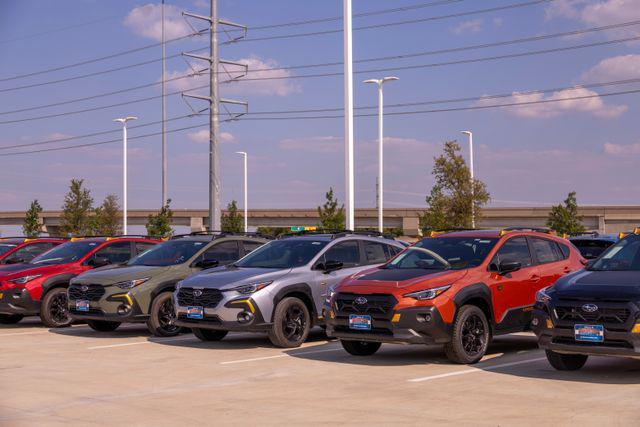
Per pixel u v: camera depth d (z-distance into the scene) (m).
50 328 16.66
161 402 8.42
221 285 12.73
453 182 45.81
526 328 11.71
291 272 13.15
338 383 9.45
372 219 79.00
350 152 21.70
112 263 17.28
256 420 7.51
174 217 93.00
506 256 11.72
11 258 19.39
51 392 9.05
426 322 10.42
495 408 7.85
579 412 7.57
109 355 12.17
